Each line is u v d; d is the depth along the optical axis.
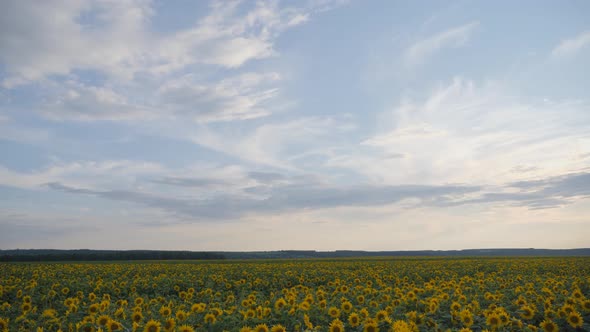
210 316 11.71
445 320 12.73
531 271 34.22
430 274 32.84
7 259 87.38
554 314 12.69
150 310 13.86
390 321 11.31
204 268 38.56
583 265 39.91
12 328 11.27
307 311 12.94
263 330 10.41
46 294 20.52
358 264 46.59
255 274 32.94
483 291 18.58
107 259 93.06
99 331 10.38
